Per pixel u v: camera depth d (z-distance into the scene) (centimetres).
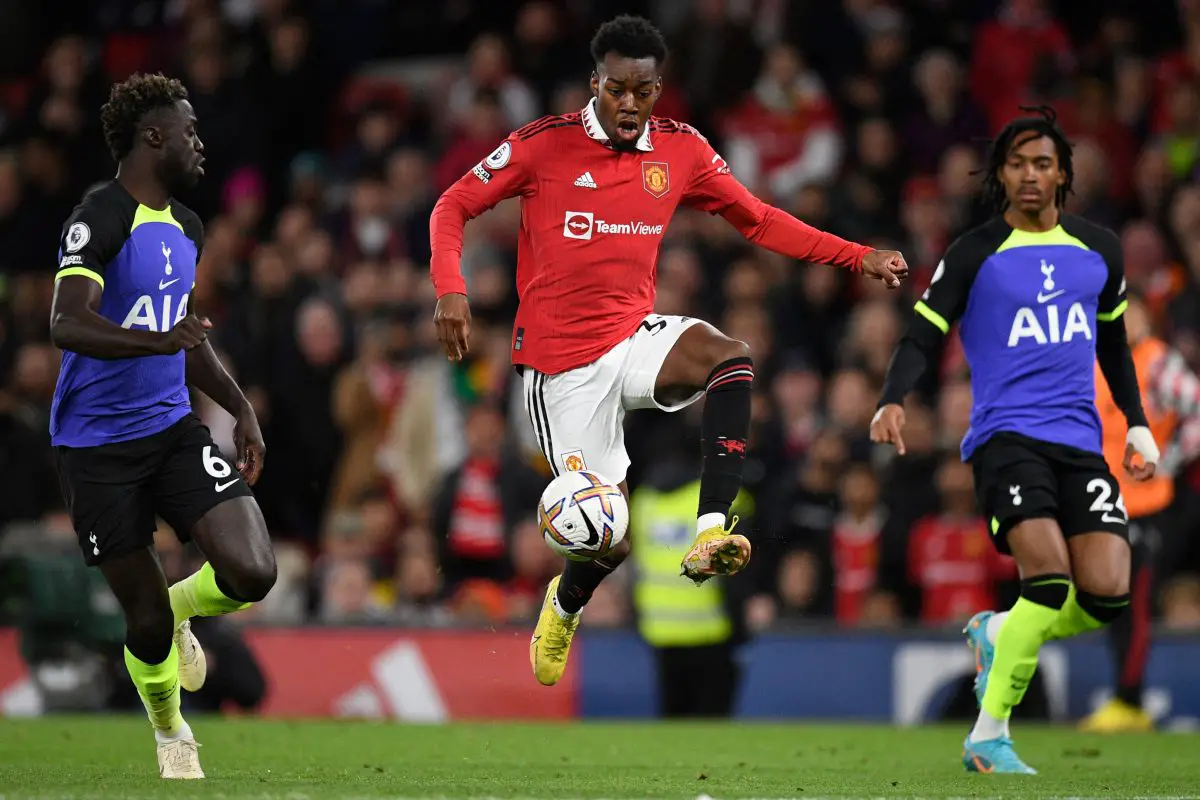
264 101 5206
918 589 3759
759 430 3919
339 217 4916
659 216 1984
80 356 1870
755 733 2991
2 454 3984
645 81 1909
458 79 5319
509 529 3869
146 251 1869
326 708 3491
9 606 3431
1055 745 2781
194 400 4281
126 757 2277
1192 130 4806
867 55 5094
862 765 2339
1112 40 5088
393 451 4278
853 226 4566
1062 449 2183
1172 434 3125
